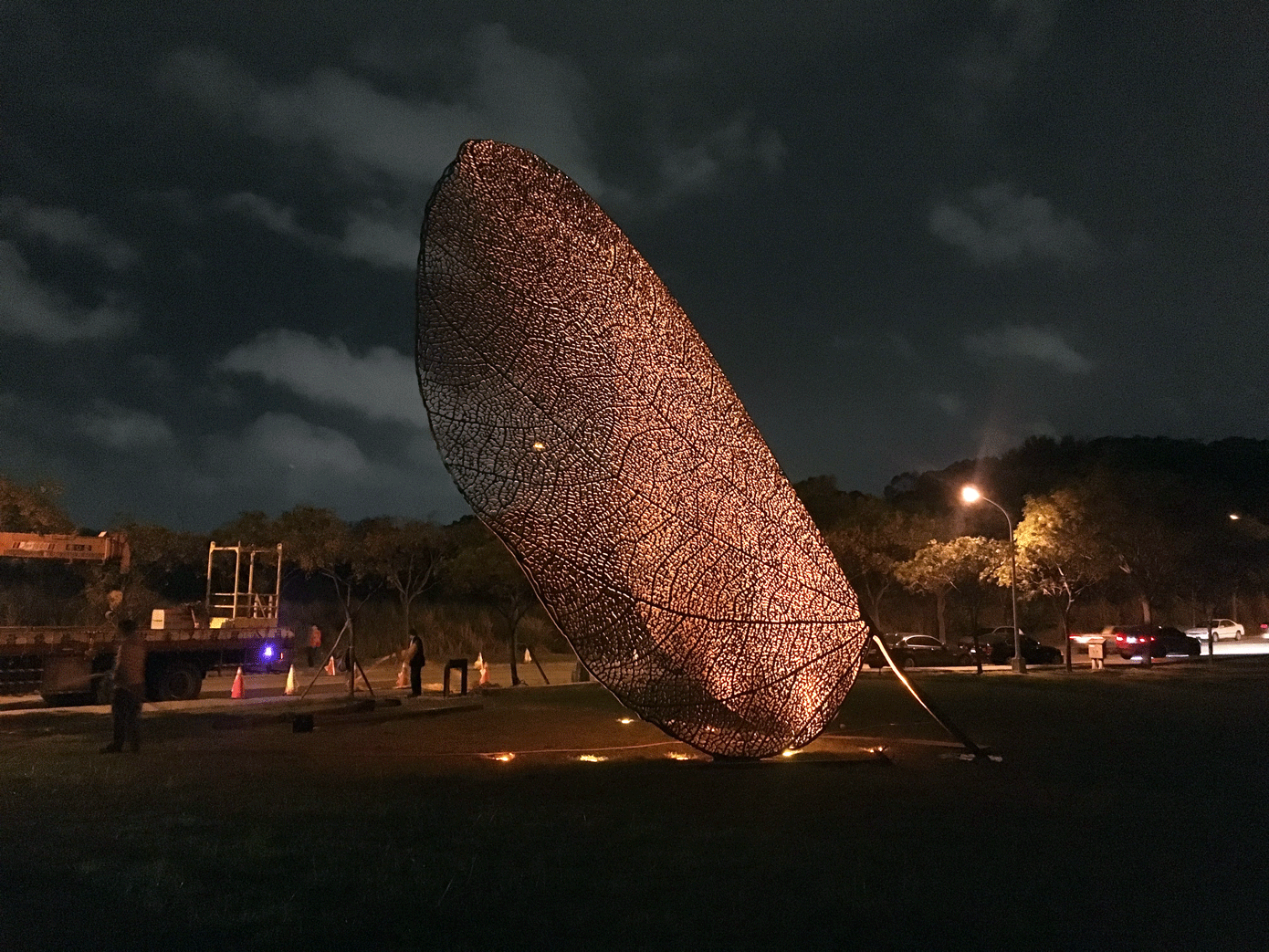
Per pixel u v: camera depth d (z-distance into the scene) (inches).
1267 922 272.8
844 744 614.5
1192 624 2522.1
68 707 938.7
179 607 1237.7
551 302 494.6
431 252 468.8
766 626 522.0
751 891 289.6
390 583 1628.9
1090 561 1425.9
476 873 304.3
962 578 1679.4
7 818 382.0
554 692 1051.9
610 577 496.7
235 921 259.4
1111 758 563.5
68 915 265.3
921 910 275.7
